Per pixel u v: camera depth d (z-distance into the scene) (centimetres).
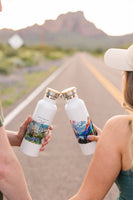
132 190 138
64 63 4244
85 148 181
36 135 177
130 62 134
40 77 1964
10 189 136
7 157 131
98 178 141
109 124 139
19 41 2088
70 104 176
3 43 3512
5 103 985
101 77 2042
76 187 380
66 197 354
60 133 627
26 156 486
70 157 484
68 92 175
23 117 768
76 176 413
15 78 1884
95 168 142
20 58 3369
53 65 3528
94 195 144
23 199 140
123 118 136
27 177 409
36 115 176
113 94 1223
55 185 385
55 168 439
